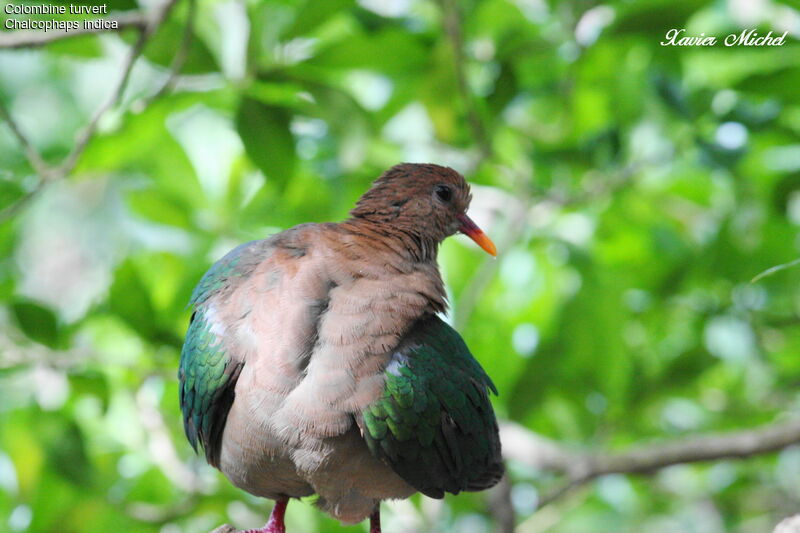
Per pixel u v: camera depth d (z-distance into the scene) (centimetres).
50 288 1667
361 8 1071
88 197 1681
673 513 1493
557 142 1232
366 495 695
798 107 1134
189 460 1261
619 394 1228
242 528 1163
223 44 1088
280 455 657
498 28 1208
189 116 1323
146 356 1176
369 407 648
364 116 1022
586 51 1104
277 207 1240
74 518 1164
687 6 1024
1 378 1109
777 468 1503
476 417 706
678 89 1134
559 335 1191
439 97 1079
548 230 1282
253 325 662
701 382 1345
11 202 1140
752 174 1323
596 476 1151
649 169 1273
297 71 1022
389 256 707
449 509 1269
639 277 1320
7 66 1692
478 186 1301
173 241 1251
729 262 1238
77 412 1277
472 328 1312
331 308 664
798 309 1273
